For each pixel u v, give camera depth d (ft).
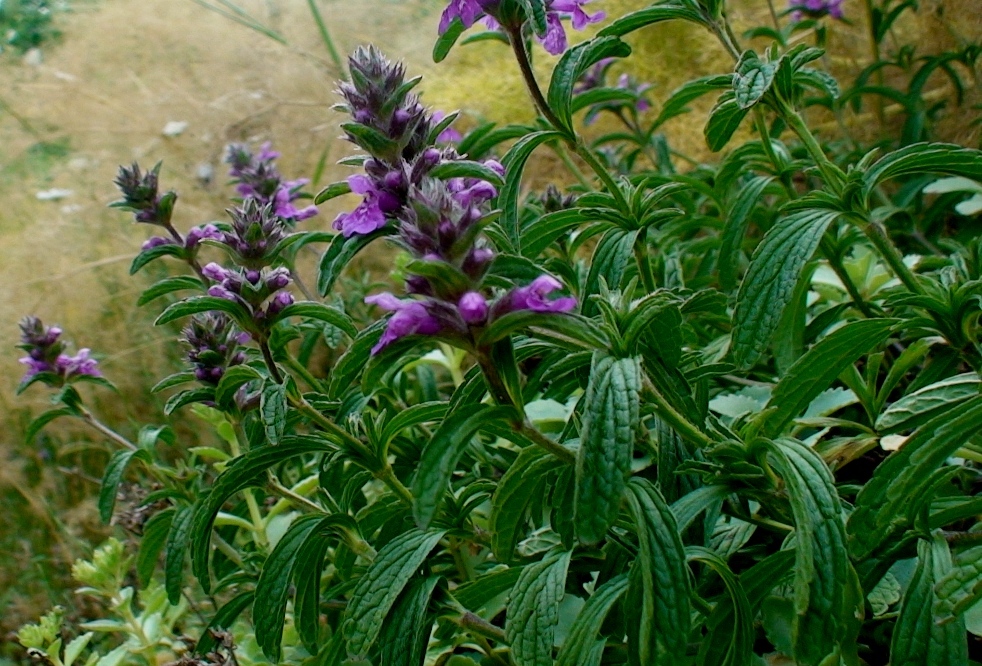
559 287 0.98
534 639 1.06
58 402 1.70
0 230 3.27
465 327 0.98
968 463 1.39
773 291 1.17
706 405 1.31
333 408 1.34
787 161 1.52
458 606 1.20
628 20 1.29
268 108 3.30
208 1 3.67
